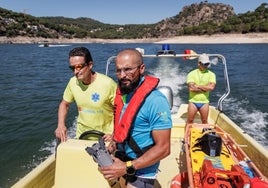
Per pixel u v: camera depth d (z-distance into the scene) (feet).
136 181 7.43
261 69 76.79
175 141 16.01
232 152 11.80
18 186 9.15
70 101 11.19
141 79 7.06
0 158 22.26
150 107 6.78
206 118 17.25
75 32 542.16
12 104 39.11
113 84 10.51
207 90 16.61
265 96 42.19
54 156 11.53
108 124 11.07
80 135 10.91
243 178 8.54
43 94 46.01
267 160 11.72
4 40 412.98
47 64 97.50
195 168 10.52
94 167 10.20
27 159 22.07
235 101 39.04
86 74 10.08
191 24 537.65
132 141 7.11
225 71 17.34
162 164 13.33
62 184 10.38
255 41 309.63
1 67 87.15
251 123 29.37
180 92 41.86
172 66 68.18
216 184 8.84
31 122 30.76
